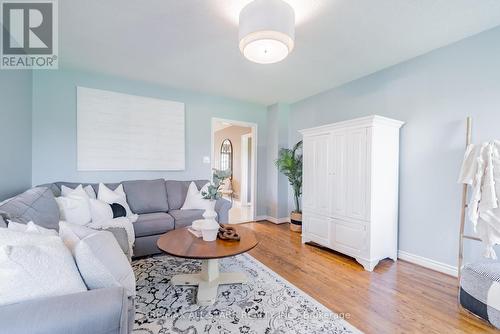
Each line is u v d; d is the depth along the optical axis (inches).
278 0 65.2
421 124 102.9
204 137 162.2
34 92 115.1
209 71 122.8
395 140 107.8
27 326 29.6
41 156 116.8
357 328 63.1
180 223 117.6
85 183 124.4
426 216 101.3
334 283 87.4
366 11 73.9
